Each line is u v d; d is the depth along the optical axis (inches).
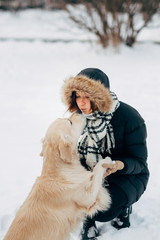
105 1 458.9
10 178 157.6
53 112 249.4
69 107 103.7
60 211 93.0
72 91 96.1
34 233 86.4
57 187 94.7
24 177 158.1
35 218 88.9
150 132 198.8
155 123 212.4
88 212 95.7
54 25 759.1
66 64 419.5
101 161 97.7
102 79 97.1
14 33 699.4
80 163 102.7
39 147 192.4
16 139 204.8
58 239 91.2
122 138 101.4
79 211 97.1
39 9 969.5
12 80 357.4
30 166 169.2
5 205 134.1
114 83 317.1
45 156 98.8
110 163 96.2
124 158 100.1
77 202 95.6
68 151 94.3
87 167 107.6
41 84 334.3
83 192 94.8
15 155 183.0
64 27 729.6
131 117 99.4
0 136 210.4
